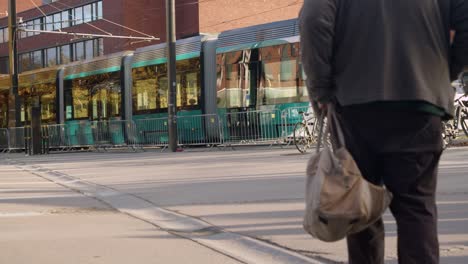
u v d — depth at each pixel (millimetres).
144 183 10625
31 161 19562
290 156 14375
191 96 21484
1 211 7969
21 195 9711
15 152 28453
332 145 3008
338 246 5023
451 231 5332
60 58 56156
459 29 2885
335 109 2992
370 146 2885
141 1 48188
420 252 2811
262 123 18641
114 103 25141
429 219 2848
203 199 8172
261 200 7699
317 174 2816
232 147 19891
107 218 7246
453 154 12305
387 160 2875
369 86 2824
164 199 8453
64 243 5785
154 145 22828
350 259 3174
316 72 2881
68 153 25266
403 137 2828
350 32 2889
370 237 3107
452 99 2986
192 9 44781
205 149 20547
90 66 26828
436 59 2867
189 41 21812
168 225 6656
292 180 9594
